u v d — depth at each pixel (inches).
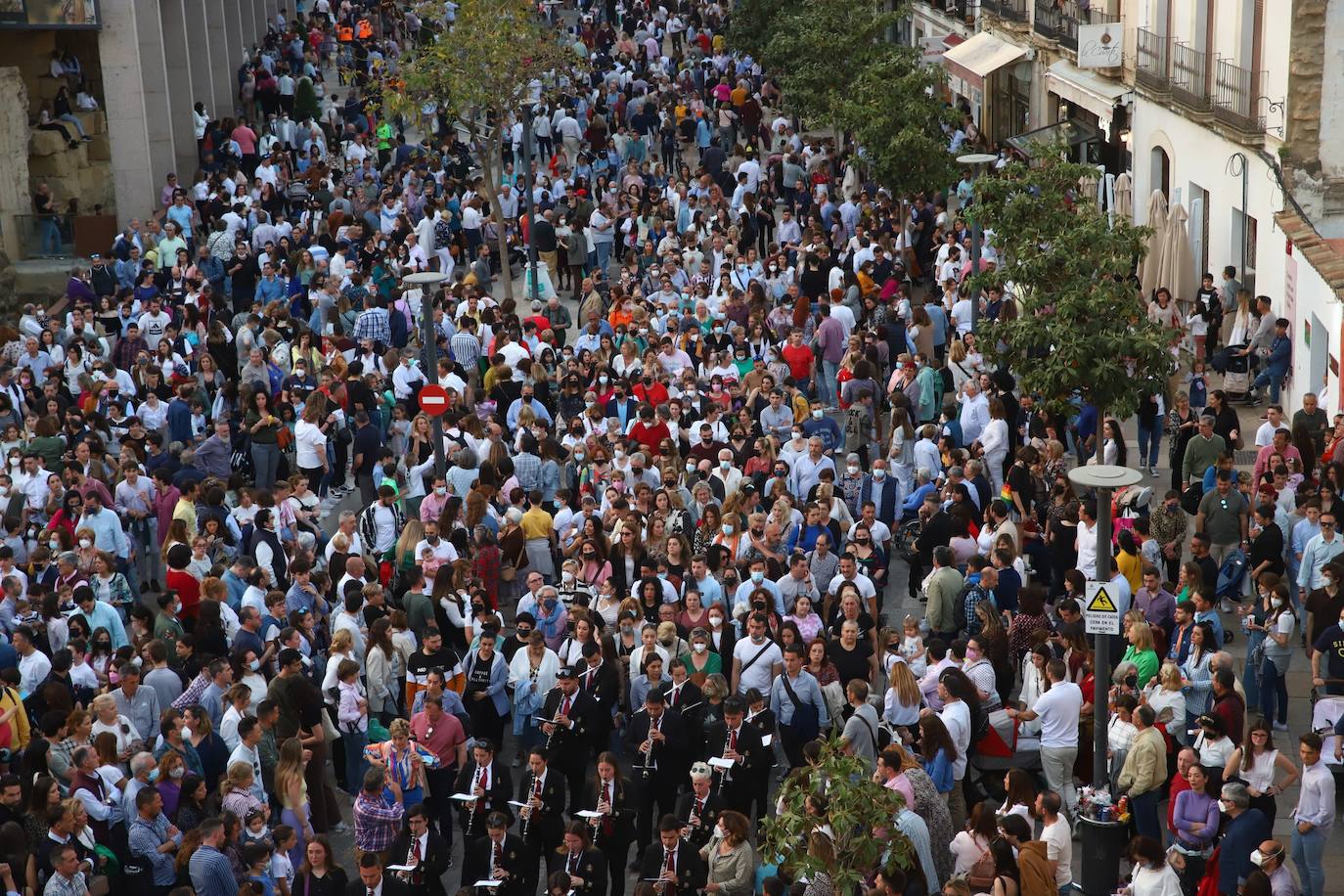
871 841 1284.4
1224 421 2357.3
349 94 5590.6
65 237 4042.8
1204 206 3324.3
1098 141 3848.4
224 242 3718.0
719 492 2284.7
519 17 3806.6
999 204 2497.5
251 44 6299.2
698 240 3732.8
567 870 1472.7
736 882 1440.7
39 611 1951.3
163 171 4702.3
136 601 2290.8
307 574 1927.9
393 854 1491.1
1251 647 1871.3
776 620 1811.0
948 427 2452.0
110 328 3248.0
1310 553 1969.7
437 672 1690.5
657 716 1657.2
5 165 4013.3
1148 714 1578.5
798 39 4564.5
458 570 1994.3
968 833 1445.6
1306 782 1525.6
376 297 3272.6
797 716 1716.3
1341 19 2819.9
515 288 4045.3
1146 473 2591.0
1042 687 1713.8
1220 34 3186.5
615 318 3164.4
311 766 1689.2
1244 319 2901.1
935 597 1891.0
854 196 3912.4
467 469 2389.3
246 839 1473.9
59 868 1403.8
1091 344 2212.1
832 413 2960.1
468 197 4116.6
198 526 2203.5
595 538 2023.9
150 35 4635.8
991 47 4611.2
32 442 2522.1
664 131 5014.8
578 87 5132.9
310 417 2600.9
